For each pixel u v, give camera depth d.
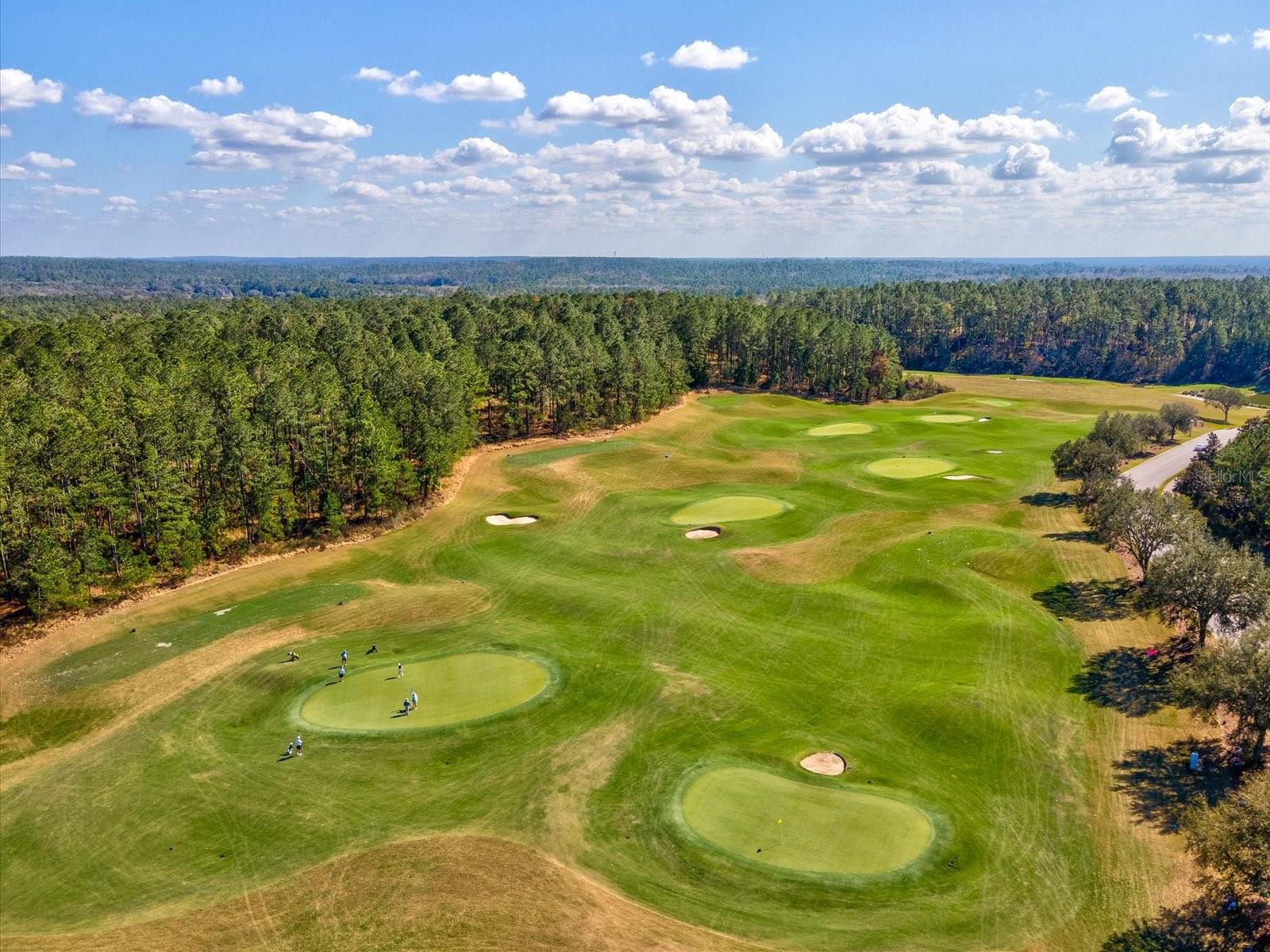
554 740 44.03
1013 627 57.03
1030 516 81.50
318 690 49.62
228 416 78.50
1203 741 43.16
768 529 78.50
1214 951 29.89
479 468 98.94
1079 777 40.66
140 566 64.94
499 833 36.59
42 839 37.25
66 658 54.75
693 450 108.94
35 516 63.72
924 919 31.56
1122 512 64.50
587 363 118.81
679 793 39.34
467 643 55.62
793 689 49.53
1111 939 30.58
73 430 64.12
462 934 30.31
